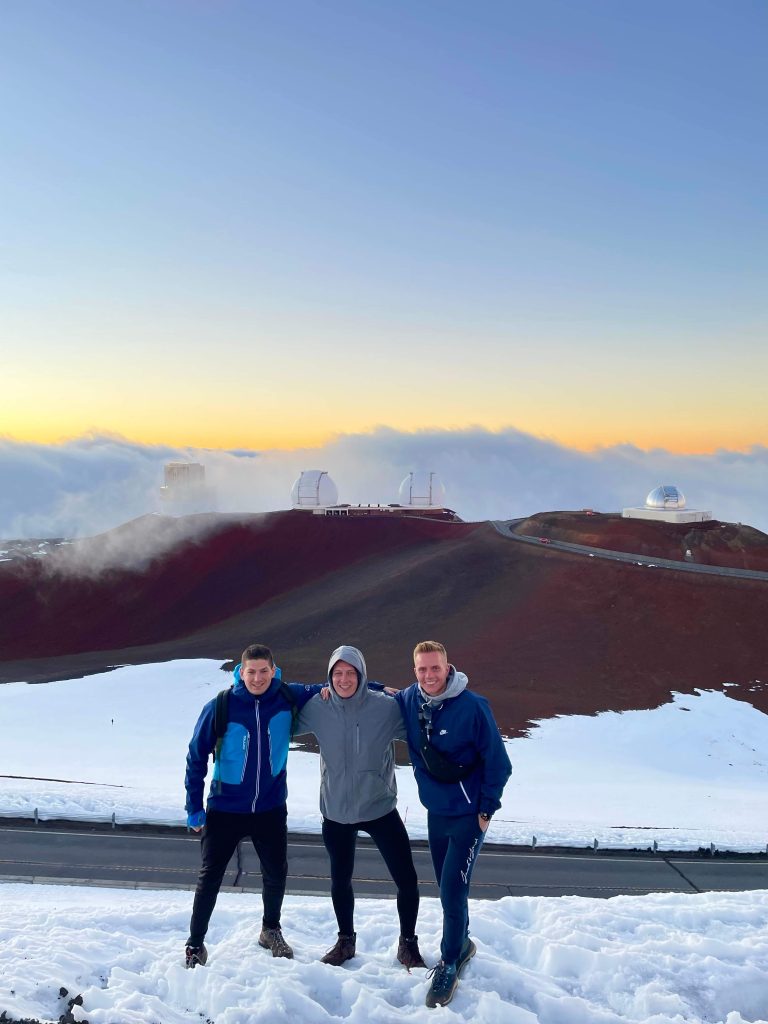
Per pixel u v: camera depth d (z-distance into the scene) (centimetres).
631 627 6750
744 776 4338
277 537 11206
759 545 8238
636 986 477
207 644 7719
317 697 532
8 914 614
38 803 2417
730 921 594
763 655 6178
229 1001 441
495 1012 437
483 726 489
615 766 4278
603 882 2011
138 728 4925
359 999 445
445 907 485
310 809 2494
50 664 7556
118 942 546
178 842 2172
